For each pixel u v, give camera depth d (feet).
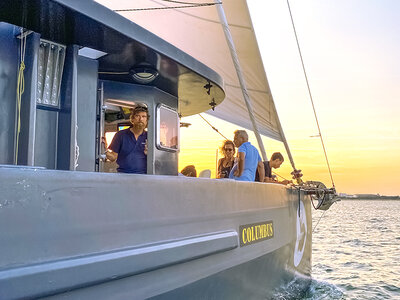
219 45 26.63
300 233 21.74
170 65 12.03
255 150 17.02
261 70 27.27
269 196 16.01
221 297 11.57
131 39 10.06
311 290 25.77
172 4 23.12
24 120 8.78
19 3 8.13
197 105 17.34
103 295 7.34
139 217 8.22
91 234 7.16
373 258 47.73
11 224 6.01
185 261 9.37
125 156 13.41
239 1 25.61
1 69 8.84
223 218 11.60
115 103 13.61
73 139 9.77
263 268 15.06
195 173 20.04
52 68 9.89
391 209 378.73
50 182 6.57
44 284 6.19
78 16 8.77
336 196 24.08
